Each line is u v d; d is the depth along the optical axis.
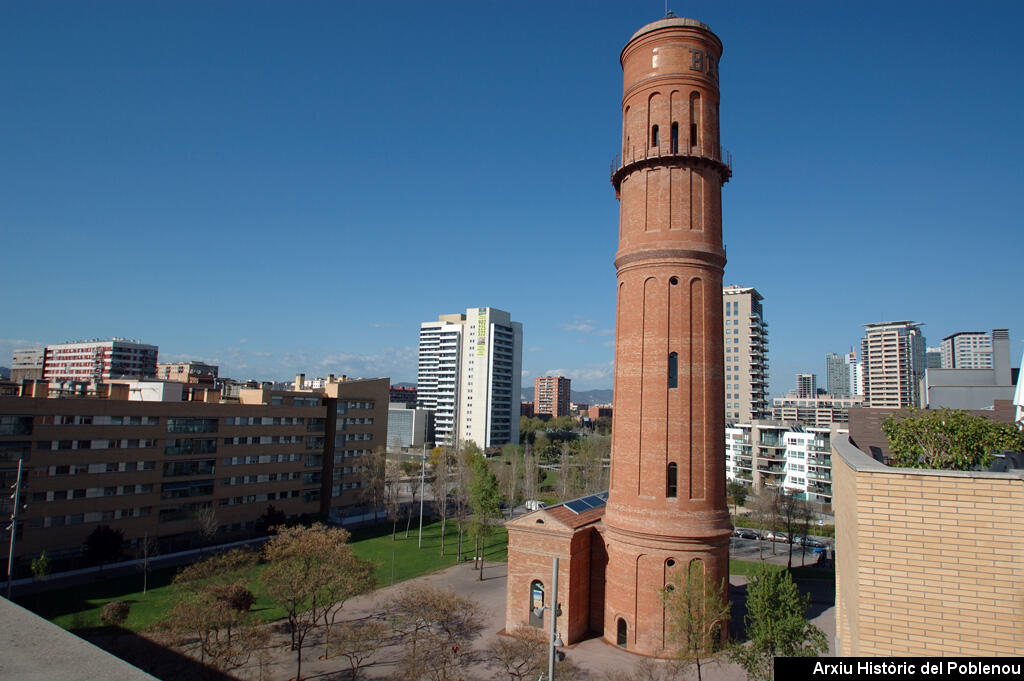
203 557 62.56
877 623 11.32
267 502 76.88
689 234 38.81
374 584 40.38
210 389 76.94
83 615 43.16
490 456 160.50
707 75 40.06
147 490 64.31
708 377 38.25
